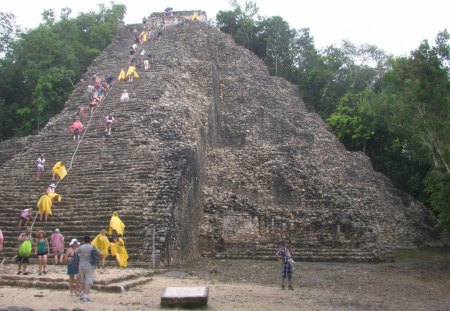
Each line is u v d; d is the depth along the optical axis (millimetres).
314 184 24438
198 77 31094
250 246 21172
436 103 21734
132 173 19484
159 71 29766
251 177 24453
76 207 18094
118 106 25672
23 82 36594
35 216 17812
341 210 22938
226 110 33531
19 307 8859
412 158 36469
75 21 44375
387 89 33312
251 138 31938
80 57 39438
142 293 11539
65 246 16281
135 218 17016
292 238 21703
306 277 16250
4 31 38688
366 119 37812
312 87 45594
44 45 37312
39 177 20500
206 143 25484
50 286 11898
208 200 22266
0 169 21703
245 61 38594
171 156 19938
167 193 17781
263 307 10469
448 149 21281
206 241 20688
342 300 12172
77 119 24406
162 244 16016
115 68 31562
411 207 32406
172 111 24859
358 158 33375
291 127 33594
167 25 41031
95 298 10625
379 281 16125
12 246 16500
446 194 21047
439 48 22594
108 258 15828
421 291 14508
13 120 35594
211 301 10891
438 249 29438
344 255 21078
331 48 48375
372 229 22000
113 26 43750
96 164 20766
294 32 50938
